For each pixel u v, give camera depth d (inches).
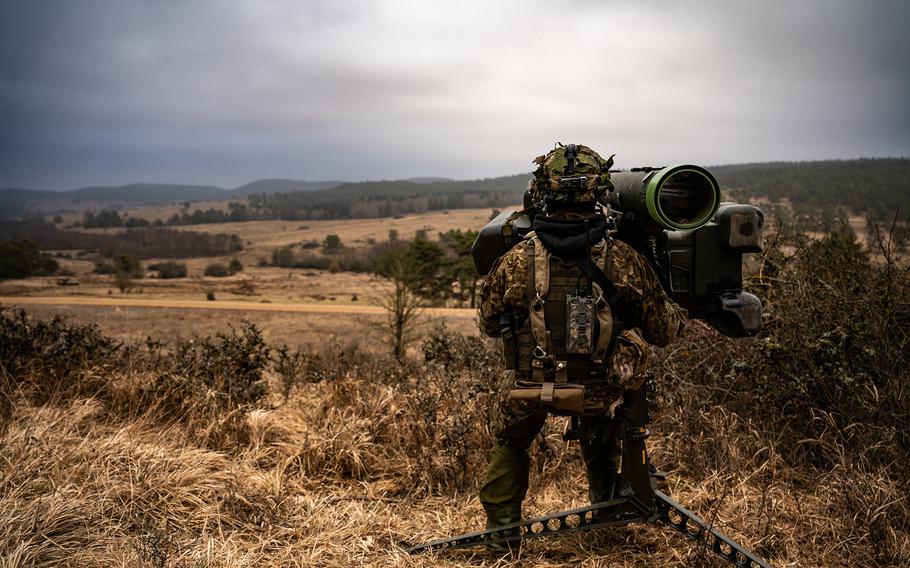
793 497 119.1
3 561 89.2
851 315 145.9
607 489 109.3
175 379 169.9
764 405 146.3
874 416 133.8
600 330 88.4
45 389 175.5
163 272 4503.0
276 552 104.0
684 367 166.4
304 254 6722.4
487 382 148.0
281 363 218.1
